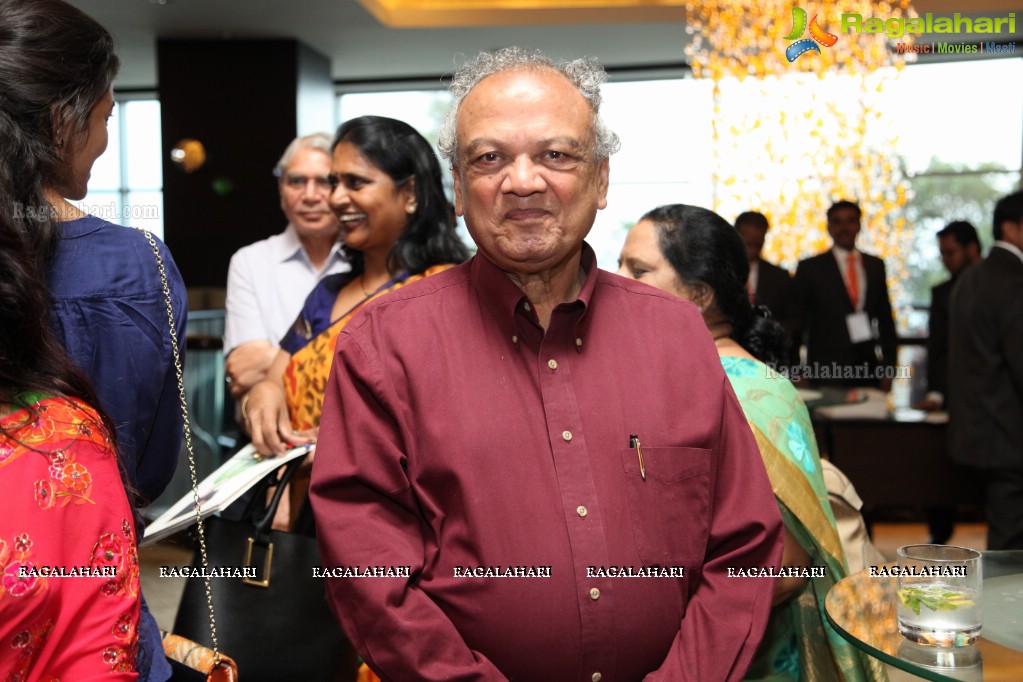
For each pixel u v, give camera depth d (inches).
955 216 318.3
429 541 47.7
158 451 49.9
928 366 219.0
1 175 39.6
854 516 73.9
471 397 47.4
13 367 36.3
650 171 334.6
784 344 73.4
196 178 297.1
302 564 65.5
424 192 82.2
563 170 46.4
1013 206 159.8
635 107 334.6
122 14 265.0
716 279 67.3
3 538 34.2
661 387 49.3
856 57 290.0
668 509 47.8
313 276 118.6
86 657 36.1
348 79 350.9
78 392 38.3
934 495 173.2
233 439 211.0
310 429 75.5
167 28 280.8
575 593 46.1
